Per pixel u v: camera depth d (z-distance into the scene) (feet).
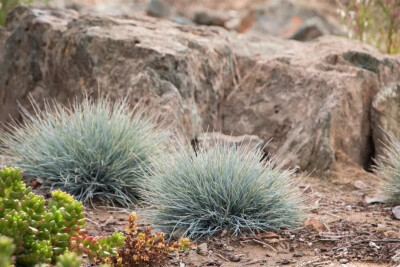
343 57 38.93
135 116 32.07
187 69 36.11
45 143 30.60
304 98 36.96
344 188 33.06
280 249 24.75
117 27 38.34
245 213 26.23
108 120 31.42
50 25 39.24
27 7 43.27
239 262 23.68
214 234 25.77
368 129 37.24
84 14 39.58
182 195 26.16
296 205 27.02
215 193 26.14
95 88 36.45
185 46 37.29
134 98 35.19
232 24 71.72
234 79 40.11
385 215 28.76
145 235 22.82
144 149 30.60
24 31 40.16
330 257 24.11
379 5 47.70
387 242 25.16
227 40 41.11
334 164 34.45
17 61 40.24
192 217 26.02
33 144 31.12
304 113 36.52
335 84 36.27
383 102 36.60
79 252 20.72
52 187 29.27
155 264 22.81
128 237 22.72
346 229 26.58
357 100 36.63
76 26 38.40
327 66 38.34
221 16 72.02
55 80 38.63
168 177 26.76
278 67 38.45
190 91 36.14
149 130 31.68
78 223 21.24
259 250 24.64
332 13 74.59
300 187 32.89
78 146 30.25
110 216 27.86
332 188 33.09
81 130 30.86
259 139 35.83
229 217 26.11
